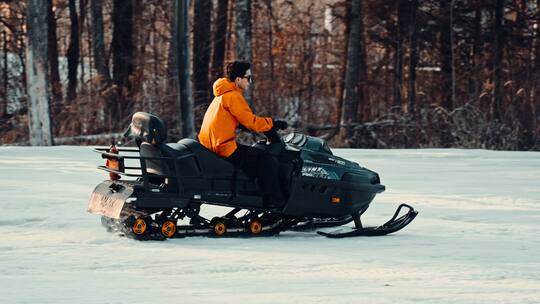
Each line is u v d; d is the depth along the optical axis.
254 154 11.54
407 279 8.80
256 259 9.83
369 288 8.27
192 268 9.16
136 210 11.27
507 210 14.63
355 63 37.62
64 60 49.91
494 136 32.28
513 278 8.95
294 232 12.38
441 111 33.81
